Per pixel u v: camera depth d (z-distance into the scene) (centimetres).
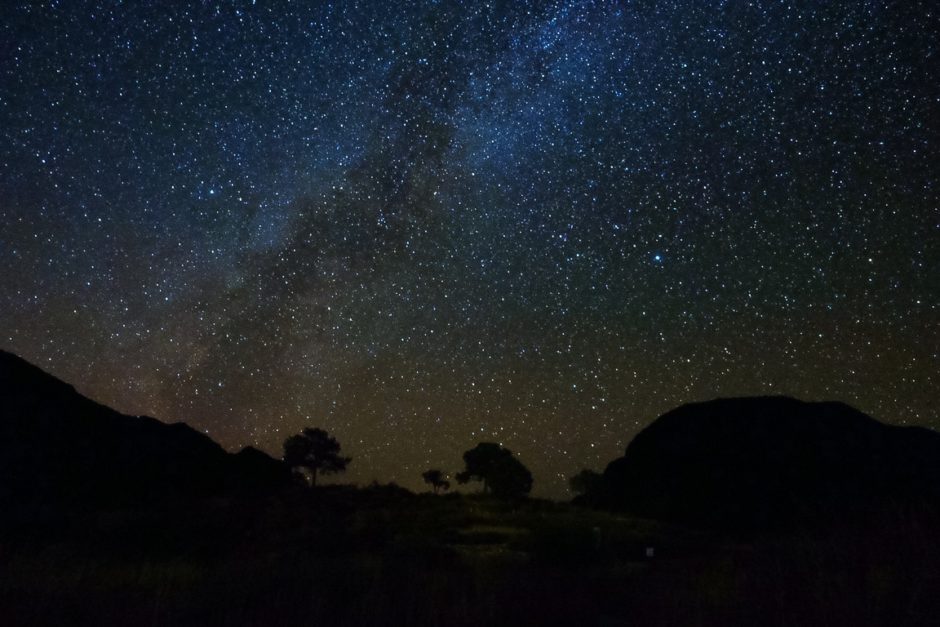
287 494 2344
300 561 1017
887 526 712
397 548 1249
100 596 736
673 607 659
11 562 946
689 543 1559
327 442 2938
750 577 688
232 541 1512
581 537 1291
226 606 704
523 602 730
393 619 667
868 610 536
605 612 721
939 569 580
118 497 2164
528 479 2620
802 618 565
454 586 805
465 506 2248
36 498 2006
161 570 955
